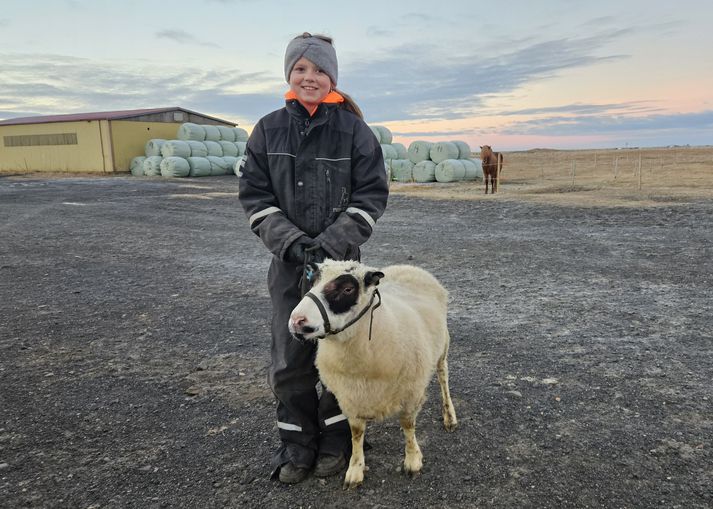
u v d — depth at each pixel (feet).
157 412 13.29
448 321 19.52
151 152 114.21
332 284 9.07
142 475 10.73
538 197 57.36
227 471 10.84
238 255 32.42
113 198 66.85
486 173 63.98
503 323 19.17
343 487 10.29
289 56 9.84
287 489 10.28
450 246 33.27
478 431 12.11
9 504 9.87
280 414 10.94
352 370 9.66
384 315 9.77
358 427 10.31
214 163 111.34
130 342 18.19
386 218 46.37
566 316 19.71
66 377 15.40
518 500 9.70
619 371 14.93
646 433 11.73
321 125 10.05
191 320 20.40
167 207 57.36
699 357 15.69
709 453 10.91
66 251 34.60
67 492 10.22
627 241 33.12
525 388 14.11
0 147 129.29
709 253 28.91
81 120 115.55
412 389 10.28
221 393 14.25
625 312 19.93
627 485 10.00
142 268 29.50
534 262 28.37
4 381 15.16
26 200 65.36
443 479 10.42
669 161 130.31
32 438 12.14
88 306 22.47
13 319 20.85
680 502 9.48
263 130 10.35
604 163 134.10
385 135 98.78
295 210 10.30
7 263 31.17
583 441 11.51
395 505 9.72
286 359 10.50
